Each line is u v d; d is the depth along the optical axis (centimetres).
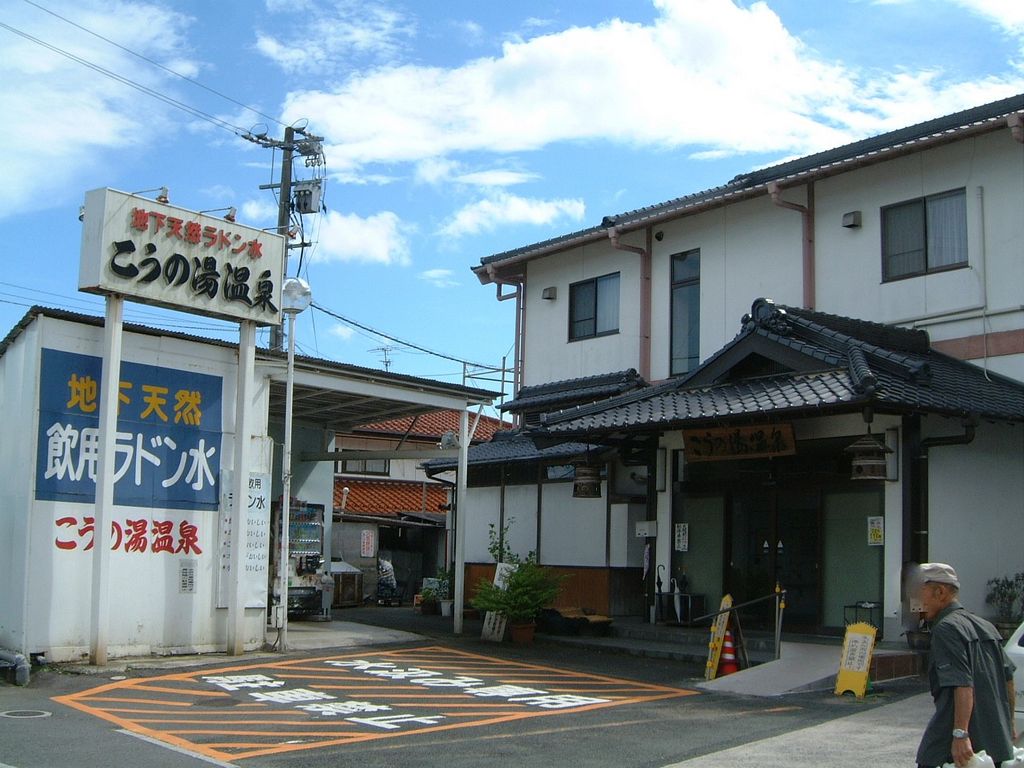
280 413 1909
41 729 917
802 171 1789
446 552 2780
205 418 1423
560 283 2264
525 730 952
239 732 923
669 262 2028
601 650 1580
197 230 1354
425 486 3105
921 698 1151
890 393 1248
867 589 1455
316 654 1434
